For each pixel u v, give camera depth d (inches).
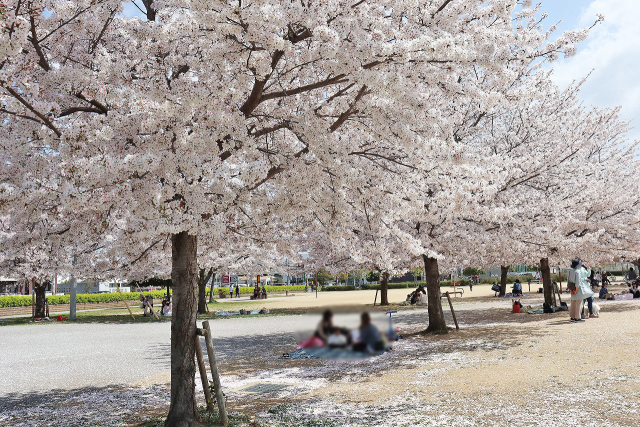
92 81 269.0
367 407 274.4
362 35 235.3
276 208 293.3
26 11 226.2
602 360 354.3
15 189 218.5
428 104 271.3
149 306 1143.0
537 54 291.4
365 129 311.9
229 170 252.2
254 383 367.9
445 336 564.7
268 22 218.8
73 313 1141.1
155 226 219.9
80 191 212.2
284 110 324.5
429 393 297.4
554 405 250.5
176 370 254.4
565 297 1174.3
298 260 436.1
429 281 610.9
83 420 279.6
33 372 468.4
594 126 624.1
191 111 242.4
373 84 226.7
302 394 320.8
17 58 246.1
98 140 236.1
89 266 656.4
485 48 249.8
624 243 702.5
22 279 1080.2
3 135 259.6
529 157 511.2
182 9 276.2
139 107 247.9
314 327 248.2
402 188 338.3
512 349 435.5
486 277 2751.0
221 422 249.4
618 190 690.8
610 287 1550.2
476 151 555.5
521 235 567.5
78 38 304.3
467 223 575.8
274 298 2041.1
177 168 234.1
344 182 280.5
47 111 232.5
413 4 252.7
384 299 1275.8
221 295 2374.5
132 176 236.5
